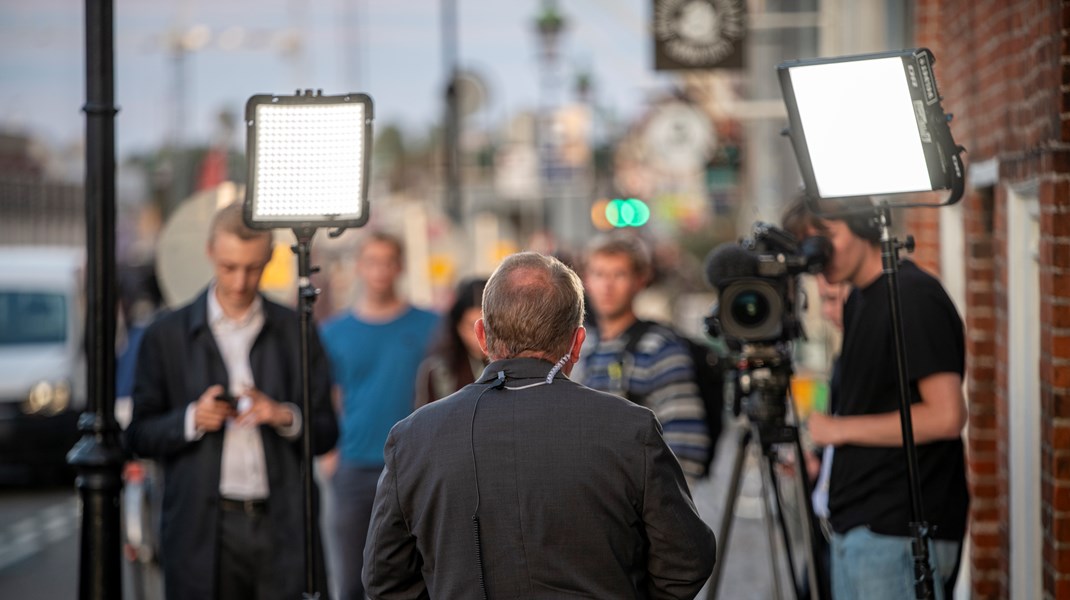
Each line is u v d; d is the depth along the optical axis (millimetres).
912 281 7637
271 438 8578
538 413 5734
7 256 24766
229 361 8727
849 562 7801
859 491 7777
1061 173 7508
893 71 6863
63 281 23828
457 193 40656
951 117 6930
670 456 5785
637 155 51406
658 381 9125
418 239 32406
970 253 10648
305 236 7293
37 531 19625
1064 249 7527
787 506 14320
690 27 23219
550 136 51531
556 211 62438
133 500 10977
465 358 11812
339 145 7227
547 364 5895
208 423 8227
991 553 10508
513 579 5621
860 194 6965
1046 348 7832
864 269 7848
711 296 62406
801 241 8250
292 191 7211
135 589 11133
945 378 7457
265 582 8508
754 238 8219
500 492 5656
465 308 11680
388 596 6004
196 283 12203
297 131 7211
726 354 8359
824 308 8828
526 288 5910
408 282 32188
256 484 8539
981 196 10492
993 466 10555
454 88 40500
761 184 43156
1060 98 7434
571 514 5617
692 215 65438
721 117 33250
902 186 6922
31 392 22453
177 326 8719
